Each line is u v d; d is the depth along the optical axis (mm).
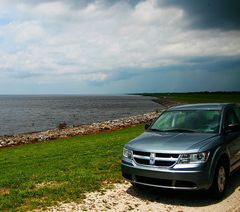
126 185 5363
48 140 18578
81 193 4934
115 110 58406
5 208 4344
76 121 36156
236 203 4367
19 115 46500
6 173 7207
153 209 4203
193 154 4266
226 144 4816
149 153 4461
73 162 7852
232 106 5684
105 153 8977
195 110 5438
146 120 28547
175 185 4285
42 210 4234
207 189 4328
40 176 6270
